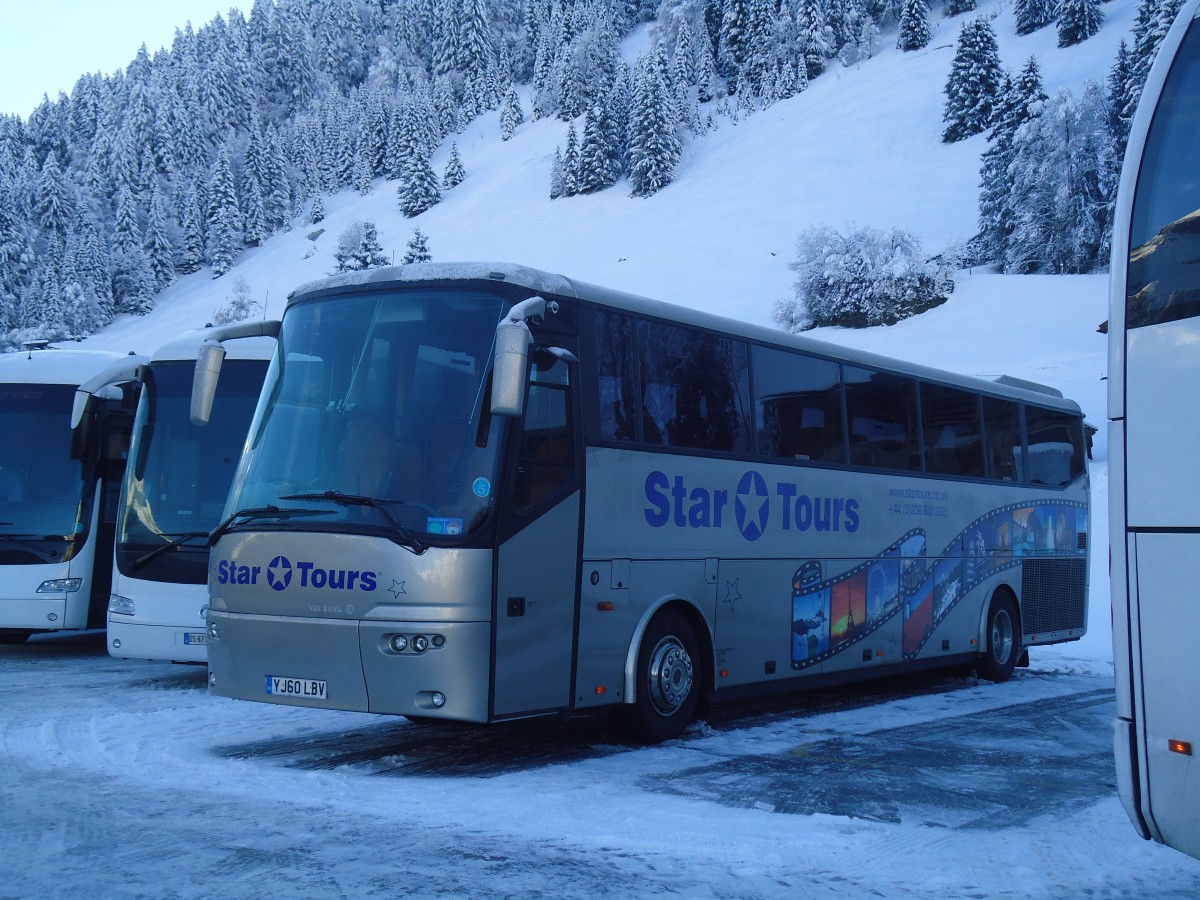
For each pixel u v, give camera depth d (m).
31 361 14.23
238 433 11.91
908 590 11.64
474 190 172.50
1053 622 14.61
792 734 9.29
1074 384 45.44
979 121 121.44
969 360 55.44
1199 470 4.02
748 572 9.41
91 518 13.75
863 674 10.93
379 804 6.29
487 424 7.22
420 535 6.99
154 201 185.75
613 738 8.73
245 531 7.56
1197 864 5.52
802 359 10.41
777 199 117.62
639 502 8.32
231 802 6.23
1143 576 4.15
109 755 7.58
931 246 92.38
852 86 156.50
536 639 7.38
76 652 14.95
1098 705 11.36
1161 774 4.04
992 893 4.97
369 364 7.58
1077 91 117.56
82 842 5.33
